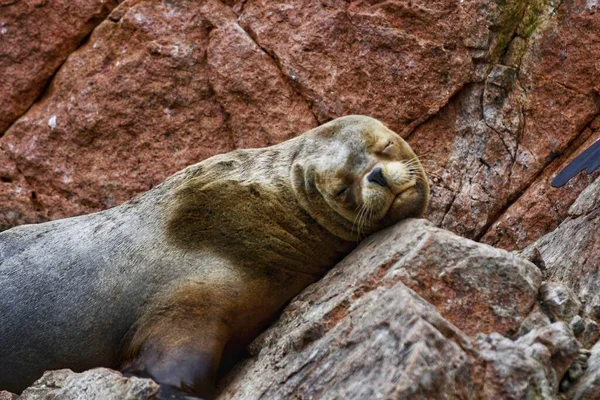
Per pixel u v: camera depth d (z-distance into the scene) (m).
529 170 19.58
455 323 12.87
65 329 14.69
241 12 21.22
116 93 20.98
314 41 20.58
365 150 14.99
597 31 19.89
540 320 12.98
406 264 13.16
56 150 21.03
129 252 14.91
